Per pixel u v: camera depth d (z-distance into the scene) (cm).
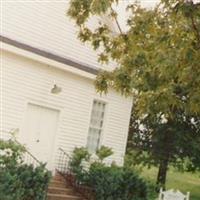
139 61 1371
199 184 4212
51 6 2303
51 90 2245
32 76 2166
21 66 2116
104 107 2544
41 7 2261
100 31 1545
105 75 1533
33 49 2123
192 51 1189
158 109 1321
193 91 1258
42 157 2242
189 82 1244
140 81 1355
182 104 1315
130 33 1470
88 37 1546
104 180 2180
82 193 2195
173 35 1230
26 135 2170
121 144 2633
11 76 2084
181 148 3112
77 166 2255
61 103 2309
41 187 1898
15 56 2086
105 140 2545
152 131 3222
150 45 1371
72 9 1381
